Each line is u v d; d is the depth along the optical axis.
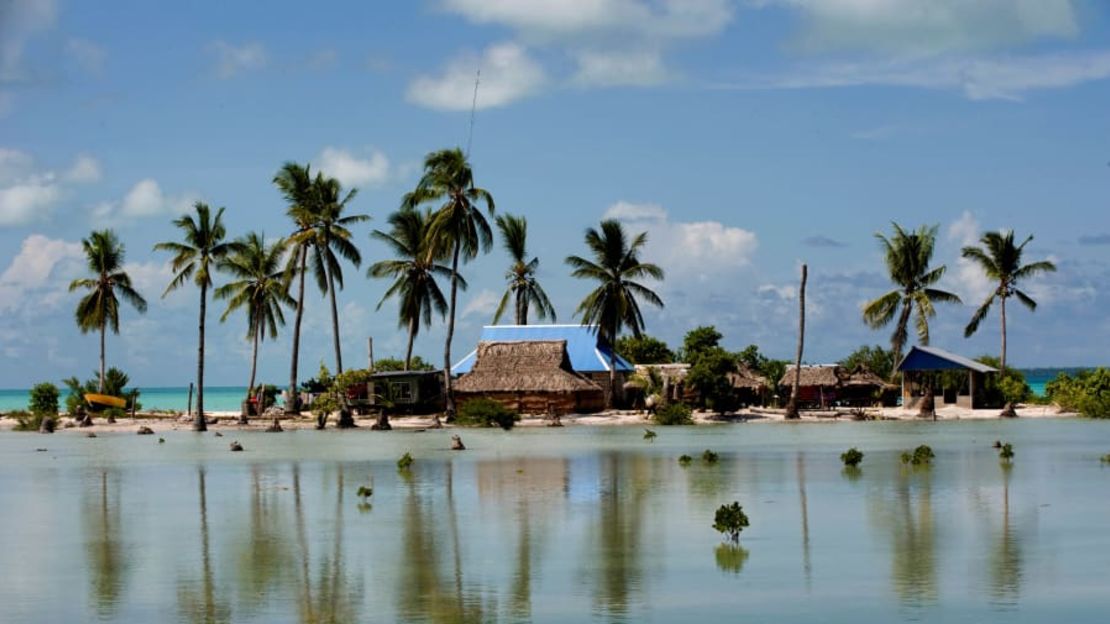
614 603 20.38
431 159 78.50
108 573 23.16
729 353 84.38
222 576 22.78
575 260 85.56
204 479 40.47
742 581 21.94
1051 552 24.38
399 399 83.75
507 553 24.92
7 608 20.39
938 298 91.50
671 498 33.59
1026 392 92.31
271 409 91.06
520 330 94.00
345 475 41.28
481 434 67.38
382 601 20.64
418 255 88.25
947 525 28.02
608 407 88.06
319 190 82.38
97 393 90.31
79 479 40.88
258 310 91.75
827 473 40.34
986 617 19.17
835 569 22.91
